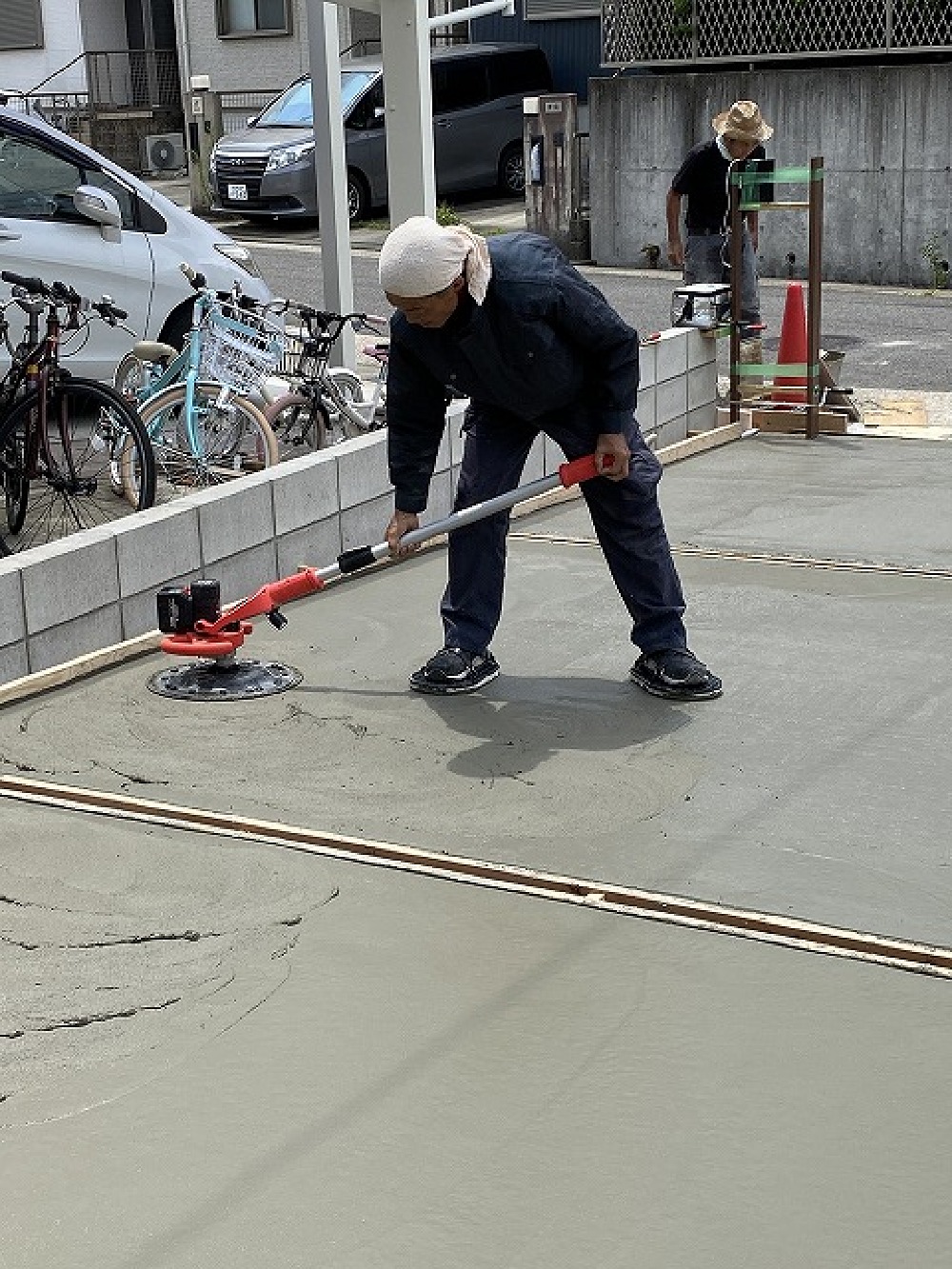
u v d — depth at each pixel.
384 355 7.91
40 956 3.44
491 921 3.56
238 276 9.05
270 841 3.97
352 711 4.81
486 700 4.91
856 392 9.90
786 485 7.69
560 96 16.73
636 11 16.53
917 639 5.43
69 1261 2.51
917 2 15.04
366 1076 2.99
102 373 8.59
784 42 15.74
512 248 4.44
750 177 8.51
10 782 4.32
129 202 8.80
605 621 5.67
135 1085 2.97
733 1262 2.49
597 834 3.98
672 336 8.38
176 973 3.37
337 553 6.31
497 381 4.54
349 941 3.49
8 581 4.94
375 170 19.53
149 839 3.99
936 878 3.72
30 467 6.52
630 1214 2.60
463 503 5.00
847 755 4.45
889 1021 3.15
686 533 6.86
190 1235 2.57
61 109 25.12
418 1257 2.51
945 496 7.41
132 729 4.69
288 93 20.36
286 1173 2.72
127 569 5.39
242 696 4.93
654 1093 2.93
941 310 13.39
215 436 7.30
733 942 3.46
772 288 14.88
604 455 4.67
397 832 4.00
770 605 5.83
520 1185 2.68
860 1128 2.81
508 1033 3.13
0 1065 3.03
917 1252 2.51
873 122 14.99
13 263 8.24
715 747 4.51
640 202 16.42
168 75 27.12
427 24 8.24
